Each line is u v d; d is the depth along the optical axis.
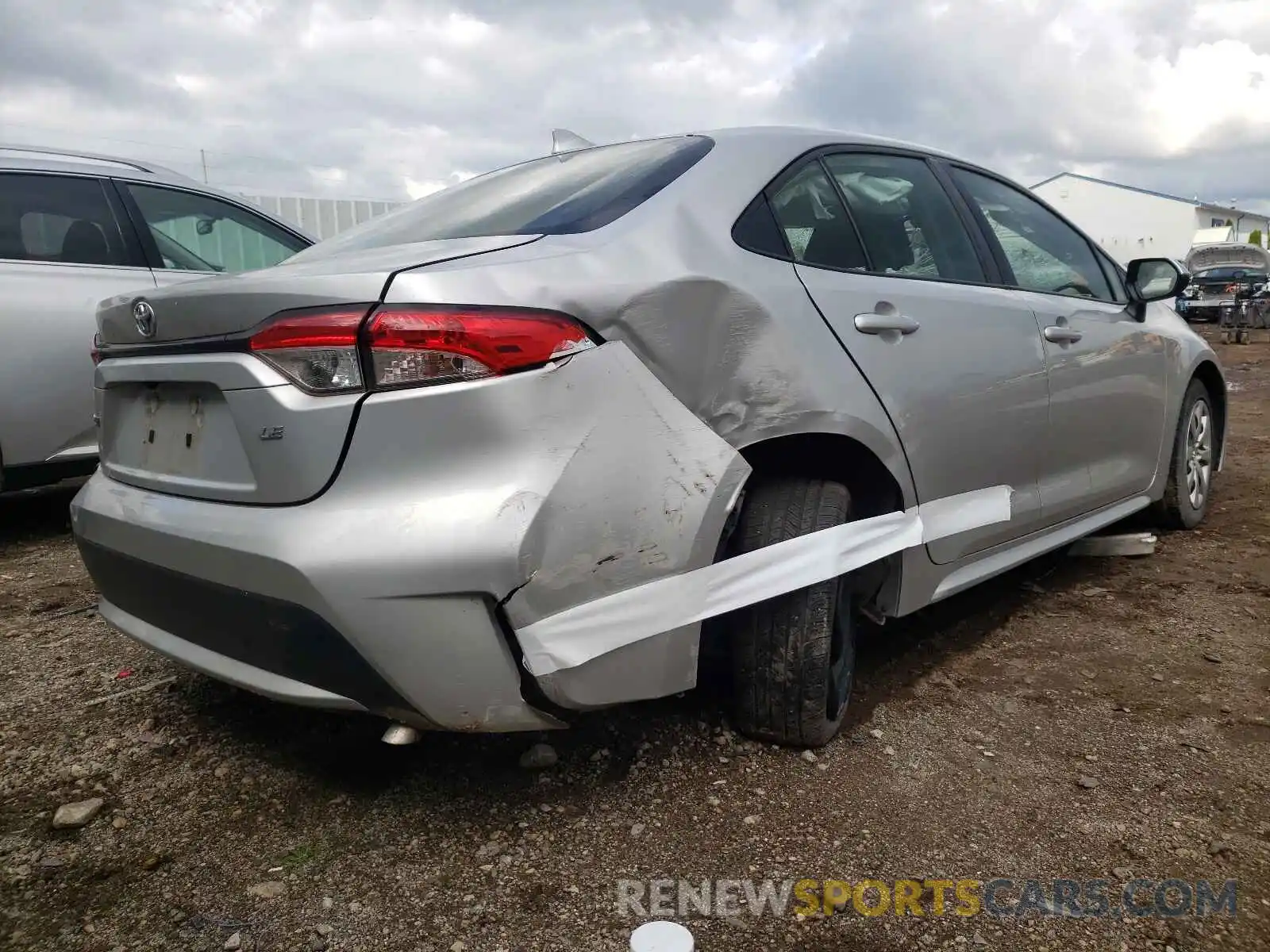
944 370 2.66
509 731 1.86
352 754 2.40
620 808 2.14
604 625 1.87
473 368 1.75
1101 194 52.81
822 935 1.75
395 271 1.81
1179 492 4.29
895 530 2.49
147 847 2.02
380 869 1.94
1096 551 4.09
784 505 2.30
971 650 3.10
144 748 2.43
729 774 2.28
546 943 1.73
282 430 1.82
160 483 2.14
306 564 1.74
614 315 1.91
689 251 2.13
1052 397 3.19
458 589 1.73
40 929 1.77
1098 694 2.75
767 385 2.16
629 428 1.89
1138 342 3.80
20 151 4.39
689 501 1.97
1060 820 2.10
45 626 3.30
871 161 2.86
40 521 4.86
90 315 4.25
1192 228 50.31
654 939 1.69
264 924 1.78
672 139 2.58
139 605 2.23
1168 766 2.34
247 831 2.08
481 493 1.74
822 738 2.38
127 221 4.53
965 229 3.10
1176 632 3.23
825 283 2.40
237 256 4.98
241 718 2.60
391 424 1.75
